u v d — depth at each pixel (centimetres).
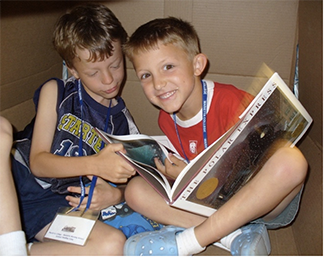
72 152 92
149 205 86
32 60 105
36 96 94
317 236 74
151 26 86
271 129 70
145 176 73
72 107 93
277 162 70
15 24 94
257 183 71
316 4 82
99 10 89
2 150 69
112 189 90
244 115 66
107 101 98
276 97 66
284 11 100
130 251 75
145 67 85
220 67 109
